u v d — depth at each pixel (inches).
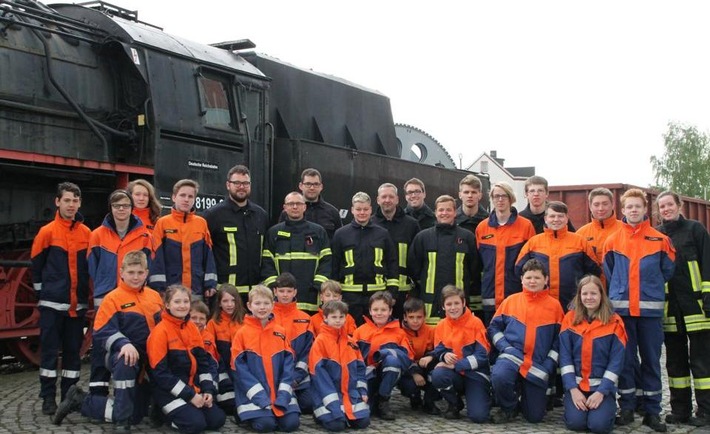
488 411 271.9
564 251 287.9
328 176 446.3
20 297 347.6
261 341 257.6
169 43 379.2
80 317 275.7
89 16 373.7
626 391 269.6
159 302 258.4
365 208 303.6
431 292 303.9
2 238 315.6
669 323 274.7
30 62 332.2
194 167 374.0
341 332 265.7
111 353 243.8
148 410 263.6
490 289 302.0
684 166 2062.0
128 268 248.2
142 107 359.9
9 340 350.6
